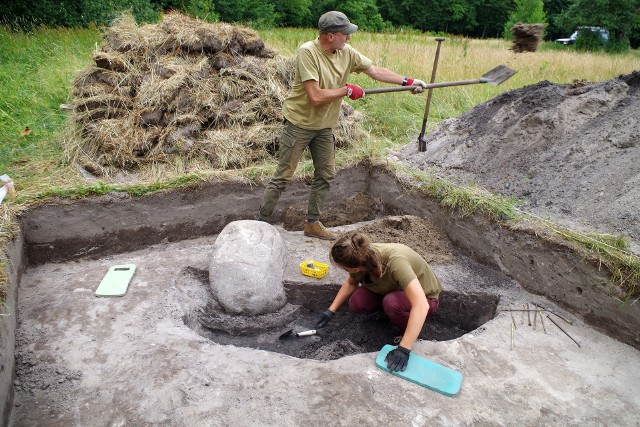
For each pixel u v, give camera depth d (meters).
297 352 3.69
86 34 10.54
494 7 33.44
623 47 20.70
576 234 3.65
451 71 9.12
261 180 4.97
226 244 4.02
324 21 3.74
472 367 3.08
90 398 2.80
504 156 4.85
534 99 5.10
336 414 2.71
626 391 2.94
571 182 4.23
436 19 32.34
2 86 6.89
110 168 4.85
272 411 2.71
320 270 4.09
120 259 4.43
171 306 3.66
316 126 4.16
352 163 5.45
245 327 3.83
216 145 5.12
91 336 3.30
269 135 5.38
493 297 3.88
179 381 2.91
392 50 10.83
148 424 2.64
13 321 3.25
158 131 5.12
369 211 5.56
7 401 2.66
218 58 5.61
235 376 2.96
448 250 4.52
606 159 4.21
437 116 7.20
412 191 4.96
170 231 4.75
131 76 5.43
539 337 3.39
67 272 4.20
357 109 7.14
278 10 23.89
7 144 5.26
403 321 3.48
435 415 2.72
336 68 3.97
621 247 3.46
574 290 3.57
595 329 3.48
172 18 6.02
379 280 3.42
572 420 2.72
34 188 4.39
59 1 12.28
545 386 2.95
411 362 3.05
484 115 5.48
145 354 3.13
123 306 3.63
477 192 4.46
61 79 7.09
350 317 4.07
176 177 4.69
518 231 3.93
